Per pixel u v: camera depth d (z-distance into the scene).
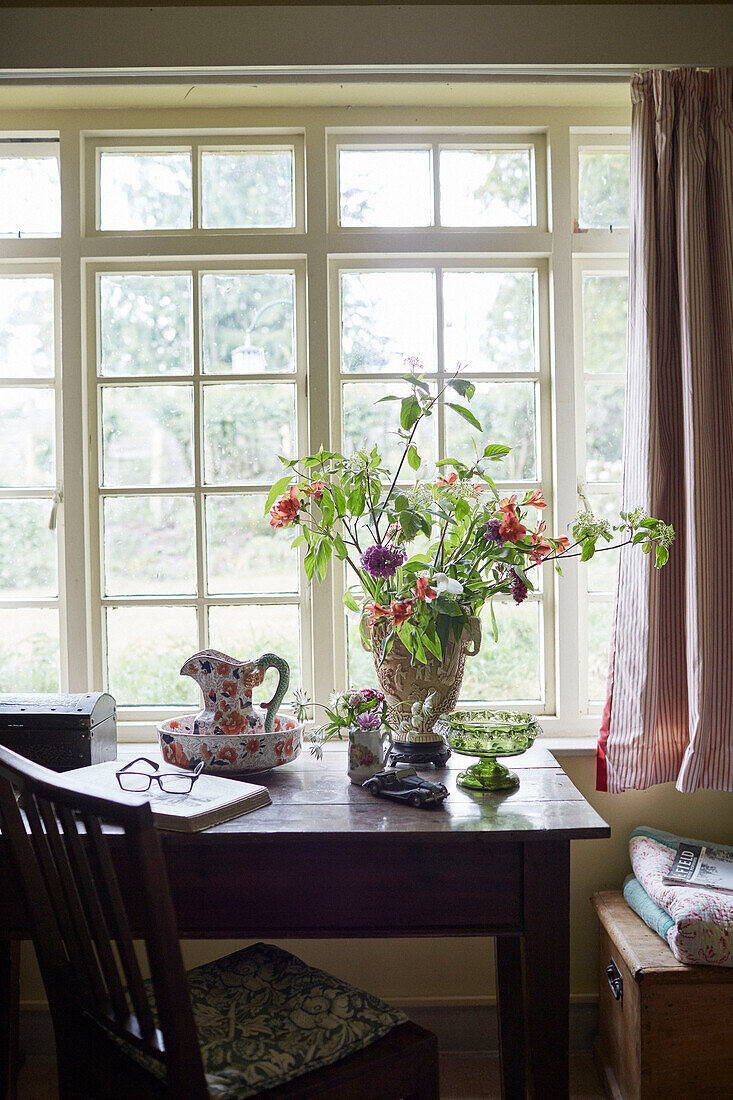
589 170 2.38
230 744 1.79
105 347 2.36
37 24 2.13
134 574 2.36
